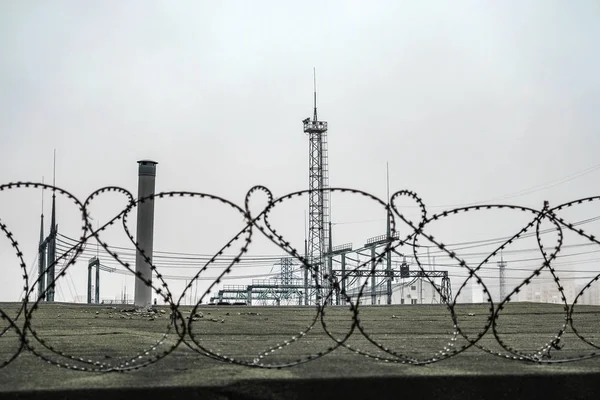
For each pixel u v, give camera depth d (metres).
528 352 9.20
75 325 15.49
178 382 6.53
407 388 6.77
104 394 6.25
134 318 18.06
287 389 6.62
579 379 7.02
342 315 21.17
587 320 19.25
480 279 7.52
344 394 6.68
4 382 6.59
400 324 17.23
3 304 24.52
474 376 6.89
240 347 10.11
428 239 7.28
